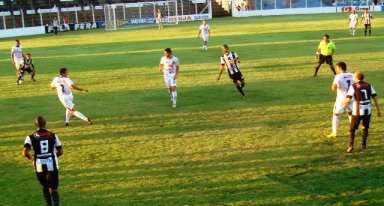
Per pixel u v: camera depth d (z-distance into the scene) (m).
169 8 81.19
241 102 19.42
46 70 31.47
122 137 15.33
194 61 31.95
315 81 22.97
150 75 27.19
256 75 25.38
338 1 86.88
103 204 10.27
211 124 16.33
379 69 25.00
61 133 16.20
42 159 9.99
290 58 31.02
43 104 20.98
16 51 29.33
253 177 11.39
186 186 11.04
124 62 33.25
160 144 14.36
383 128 14.90
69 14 86.81
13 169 12.90
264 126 15.76
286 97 19.88
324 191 10.40
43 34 74.50
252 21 70.06
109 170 12.39
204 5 85.62
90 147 14.45
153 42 46.97
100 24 86.62
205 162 12.58
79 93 22.97
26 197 10.91
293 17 75.44
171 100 20.42
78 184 11.53
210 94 21.28
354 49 33.59
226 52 20.03
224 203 10.00
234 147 13.70
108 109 19.38
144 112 18.56
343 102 13.05
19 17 79.56
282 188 10.66
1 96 23.31
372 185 10.59
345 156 12.57
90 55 38.75
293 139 14.22
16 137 16.03
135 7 78.31
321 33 46.75
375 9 85.00
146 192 10.82
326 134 14.58
